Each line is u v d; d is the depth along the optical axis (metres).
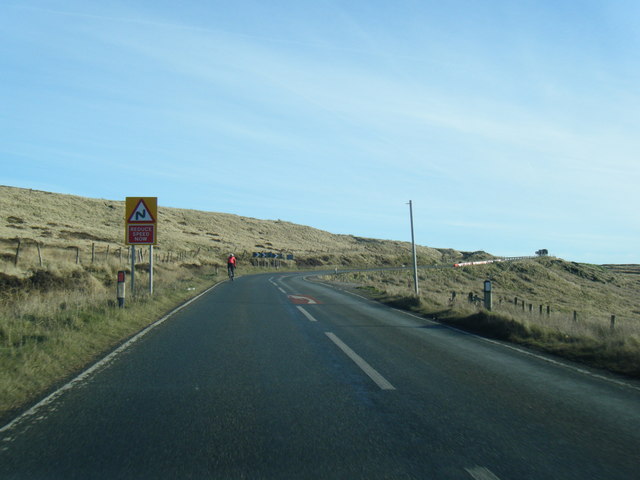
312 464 3.97
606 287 79.81
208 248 73.19
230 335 10.49
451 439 4.54
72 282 19.58
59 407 5.43
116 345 9.20
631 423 5.05
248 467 3.91
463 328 12.63
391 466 3.93
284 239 122.25
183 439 4.50
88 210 86.19
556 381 6.89
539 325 11.41
